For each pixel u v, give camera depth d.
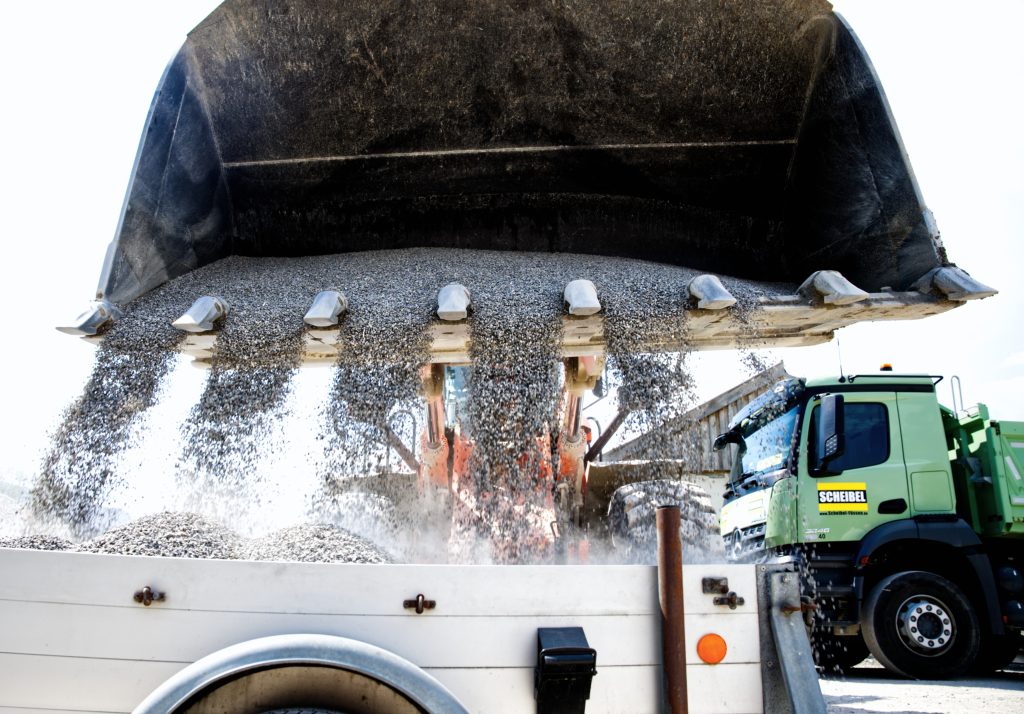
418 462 4.17
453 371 4.18
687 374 3.39
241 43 4.22
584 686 1.63
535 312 3.43
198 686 1.53
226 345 3.41
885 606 5.25
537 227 4.44
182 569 1.67
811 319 3.56
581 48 4.27
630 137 4.39
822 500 5.58
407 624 1.67
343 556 2.18
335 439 3.45
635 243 4.42
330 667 1.60
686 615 1.73
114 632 1.65
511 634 1.68
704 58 4.21
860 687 4.72
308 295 3.72
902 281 3.51
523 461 3.68
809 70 4.13
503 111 4.40
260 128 4.41
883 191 3.63
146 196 3.71
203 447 3.35
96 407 3.30
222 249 4.43
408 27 4.25
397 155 4.46
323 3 4.17
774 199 4.34
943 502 5.55
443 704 1.55
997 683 4.91
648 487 4.24
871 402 5.74
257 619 1.65
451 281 3.77
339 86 4.35
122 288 3.55
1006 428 5.84
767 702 1.71
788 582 1.75
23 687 1.63
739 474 6.59
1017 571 5.55
